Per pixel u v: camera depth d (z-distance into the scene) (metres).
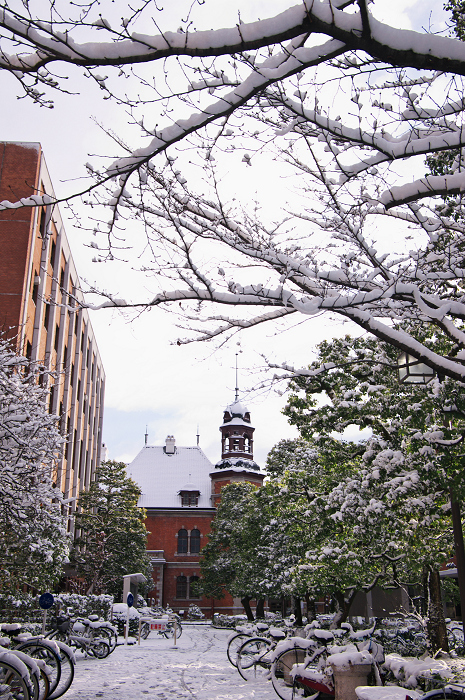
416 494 10.87
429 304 6.91
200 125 5.29
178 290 6.60
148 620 27.33
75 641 15.84
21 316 24.78
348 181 6.50
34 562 17.66
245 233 6.76
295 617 26.84
